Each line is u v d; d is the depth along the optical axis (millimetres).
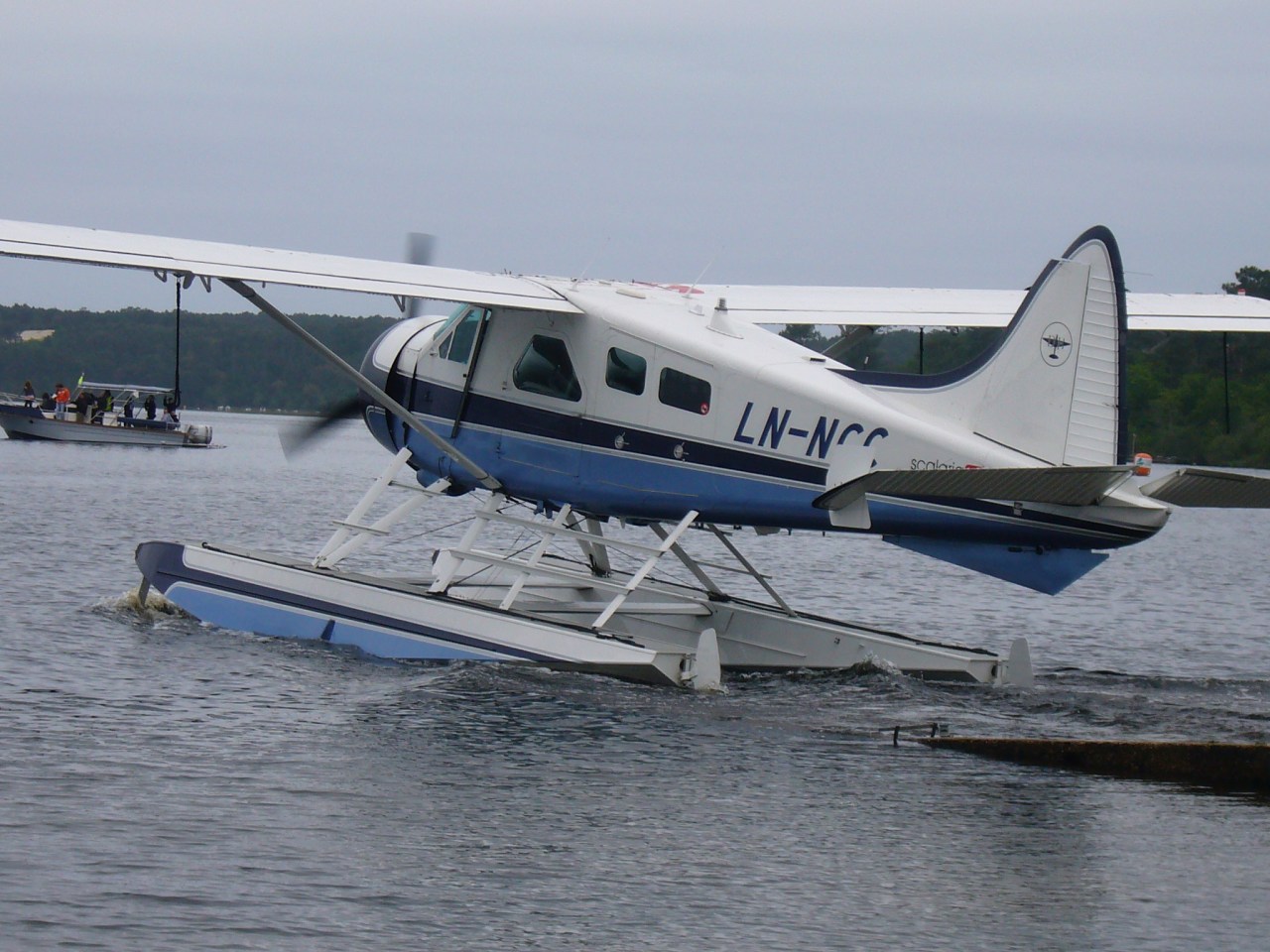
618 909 25875
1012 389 42656
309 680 42562
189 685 41312
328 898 25984
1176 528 154250
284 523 96938
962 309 53344
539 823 30203
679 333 45844
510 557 51438
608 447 47219
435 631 46312
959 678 46562
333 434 55469
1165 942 24891
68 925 24484
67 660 44031
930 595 75000
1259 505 39375
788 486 43906
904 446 42406
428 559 77938
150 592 56250
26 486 121562
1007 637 60125
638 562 85125
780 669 49344
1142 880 27719
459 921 25203
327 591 48250
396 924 25000
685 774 34031
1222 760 34594
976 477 38812
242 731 36531
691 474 45656
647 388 46375
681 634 51375
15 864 26922
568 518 54125
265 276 43594
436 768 33906
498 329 49688
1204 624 65188
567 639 44656
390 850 28359
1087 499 40625
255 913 25234
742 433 44625
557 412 48219
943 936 25031
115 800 30641
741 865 28125
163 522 93312
